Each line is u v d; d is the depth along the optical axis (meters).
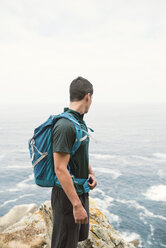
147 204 35.97
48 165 2.00
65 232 2.18
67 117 1.91
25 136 143.25
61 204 2.13
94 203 5.39
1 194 42.62
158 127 184.88
